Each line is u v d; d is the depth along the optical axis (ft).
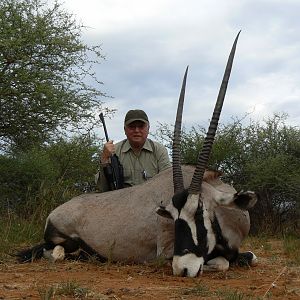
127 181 23.61
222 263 18.53
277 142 43.60
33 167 38.83
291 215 40.60
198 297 13.89
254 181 39.55
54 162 43.09
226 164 42.83
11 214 32.86
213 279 16.88
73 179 42.78
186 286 15.42
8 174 38.42
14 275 17.43
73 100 39.24
